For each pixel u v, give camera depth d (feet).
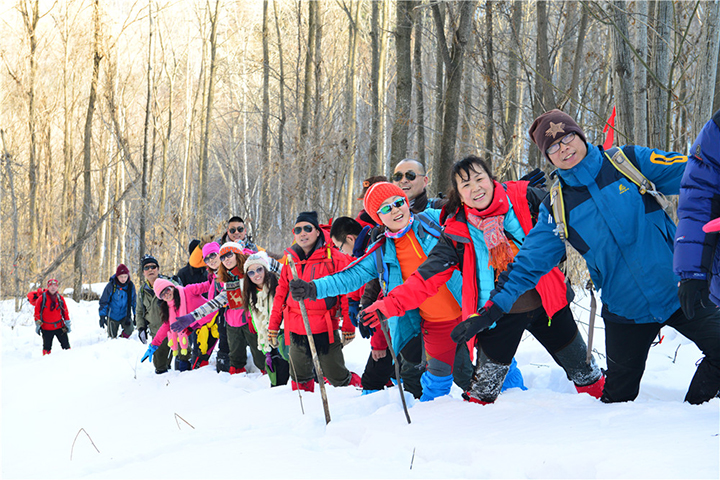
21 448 12.67
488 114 36.19
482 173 10.44
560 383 13.88
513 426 8.60
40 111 76.54
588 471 6.44
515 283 9.52
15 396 20.94
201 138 76.28
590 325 10.88
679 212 8.04
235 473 7.55
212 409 14.14
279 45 68.23
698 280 7.76
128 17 70.85
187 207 84.64
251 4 97.91
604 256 9.14
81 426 14.64
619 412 8.38
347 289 12.11
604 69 37.93
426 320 12.41
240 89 95.30
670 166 8.89
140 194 62.80
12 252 61.62
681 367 14.42
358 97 82.02
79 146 95.45
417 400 12.84
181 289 21.84
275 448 8.70
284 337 16.37
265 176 51.52
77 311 54.08
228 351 21.57
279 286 16.06
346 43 83.46
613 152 9.13
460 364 12.89
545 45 29.99
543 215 9.77
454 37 28.14
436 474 6.97
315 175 46.42
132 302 35.94
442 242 10.98
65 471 9.42
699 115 16.81
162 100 98.02
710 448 6.24
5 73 77.20
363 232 13.66
